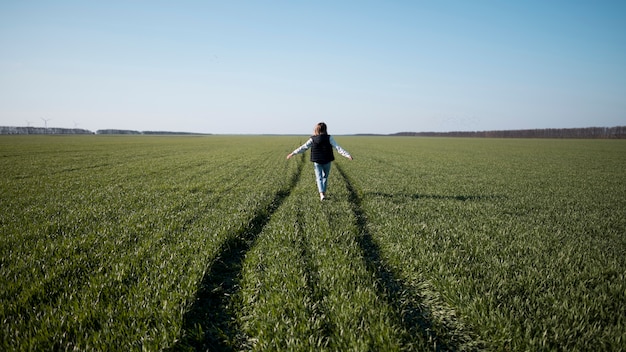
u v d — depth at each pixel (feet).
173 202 32.01
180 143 201.57
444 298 13.57
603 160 93.35
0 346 9.57
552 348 9.82
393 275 16.30
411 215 27.48
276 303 12.71
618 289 13.12
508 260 16.60
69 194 34.99
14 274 14.26
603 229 23.13
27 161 72.43
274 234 21.91
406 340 10.72
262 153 114.93
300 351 10.03
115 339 10.25
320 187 33.47
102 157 88.38
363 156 105.50
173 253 17.39
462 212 28.50
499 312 11.45
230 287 15.24
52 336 10.13
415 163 80.53
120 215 26.32
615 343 9.89
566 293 13.04
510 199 34.91
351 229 22.89
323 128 32.65
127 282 14.14
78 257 16.49
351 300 12.76
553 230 22.84
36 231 20.77
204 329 11.84
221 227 22.58
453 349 10.75
